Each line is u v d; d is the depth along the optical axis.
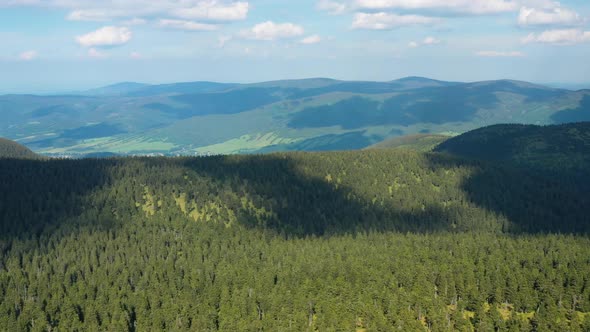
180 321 193.50
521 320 185.25
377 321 183.25
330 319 185.38
